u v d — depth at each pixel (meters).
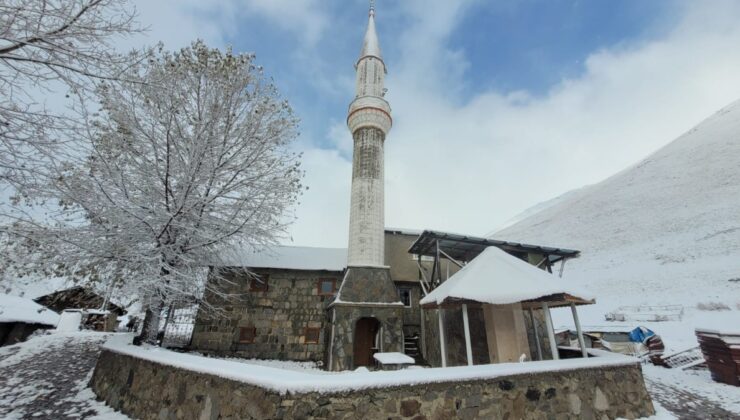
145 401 6.36
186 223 9.95
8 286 8.69
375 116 16.27
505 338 8.55
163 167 10.20
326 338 13.91
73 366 10.25
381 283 13.35
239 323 14.42
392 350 12.16
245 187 11.18
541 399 5.82
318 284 15.61
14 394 7.88
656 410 7.32
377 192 15.20
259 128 11.53
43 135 5.29
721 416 7.50
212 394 5.19
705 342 11.68
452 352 11.83
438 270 12.62
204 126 9.94
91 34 5.22
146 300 9.39
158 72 8.91
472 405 5.25
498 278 7.93
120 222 9.09
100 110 8.93
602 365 6.75
